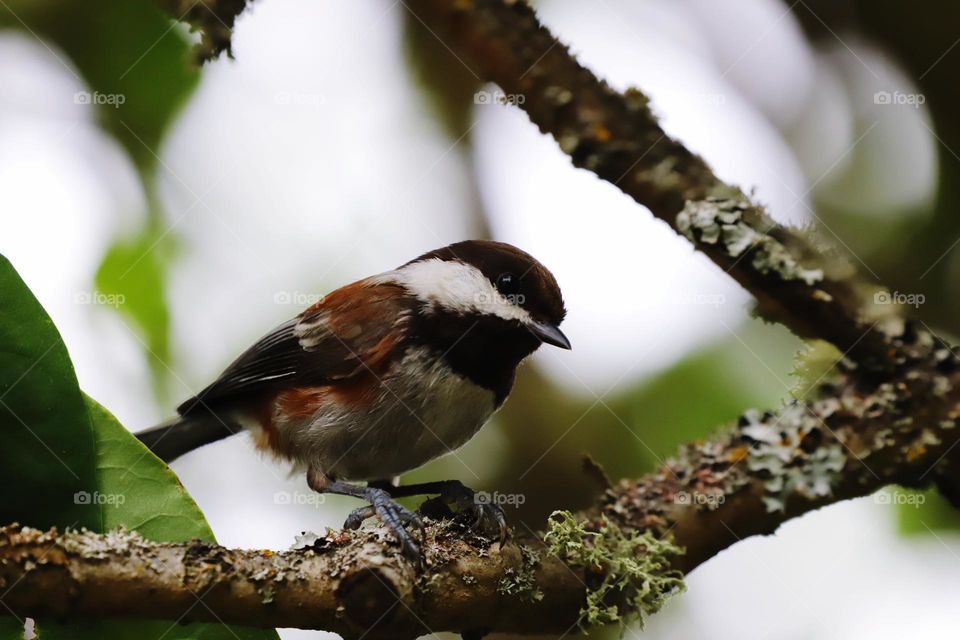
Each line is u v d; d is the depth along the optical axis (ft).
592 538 9.73
